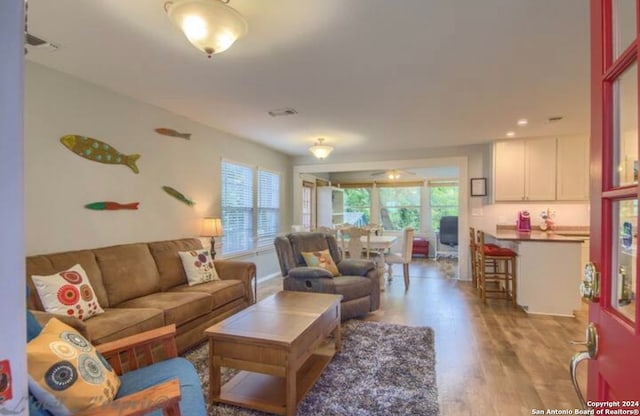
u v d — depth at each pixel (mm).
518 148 5531
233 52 2531
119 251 3223
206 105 3801
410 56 2592
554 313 4090
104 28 2209
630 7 717
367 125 4625
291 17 2066
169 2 1817
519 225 5508
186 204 4332
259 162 6035
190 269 3682
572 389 2393
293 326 2299
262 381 2426
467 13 2033
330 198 8969
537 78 3014
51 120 2859
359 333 3459
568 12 2020
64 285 2451
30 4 1932
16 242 566
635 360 652
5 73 555
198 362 2854
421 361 2809
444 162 6145
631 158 714
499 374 2619
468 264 6078
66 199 2979
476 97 3496
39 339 1353
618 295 775
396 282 5977
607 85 813
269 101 3641
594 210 873
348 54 2559
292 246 4332
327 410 2125
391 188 9641
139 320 2549
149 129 3789
